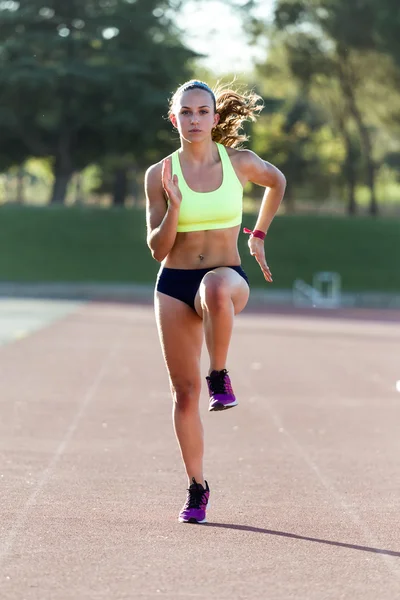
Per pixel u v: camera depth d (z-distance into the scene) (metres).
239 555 9.53
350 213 112.94
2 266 84.38
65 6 94.44
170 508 11.59
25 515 11.12
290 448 15.91
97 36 95.06
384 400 21.77
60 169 104.62
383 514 11.39
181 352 10.80
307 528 10.68
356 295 75.75
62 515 11.12
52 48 94.44
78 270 84.81
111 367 27.52
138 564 9.17
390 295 76.50
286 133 126.00
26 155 104.94
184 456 10.99
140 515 11.19
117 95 95.00
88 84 95.06
